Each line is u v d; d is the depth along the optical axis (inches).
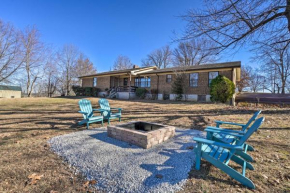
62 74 1088.8
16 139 149.9
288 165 98.7
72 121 235.6
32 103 459.2
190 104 449.4
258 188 75.6
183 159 107.0
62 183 80.0
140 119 253.4
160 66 1464.1
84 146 131.1
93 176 86.2
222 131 110.9
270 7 157.2
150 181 80.1
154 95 674.2
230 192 72.6
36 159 107.2
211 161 87.0
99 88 852.6
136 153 116.6
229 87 437.4
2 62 725.9
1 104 430.3
